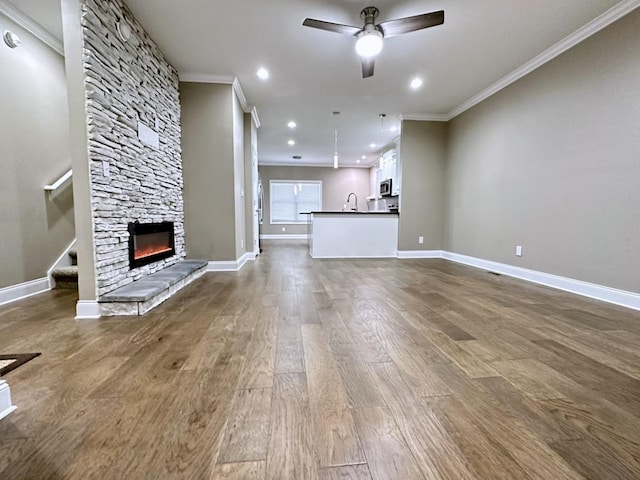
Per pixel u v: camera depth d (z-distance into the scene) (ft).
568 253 9.98
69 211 10.86
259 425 3.59
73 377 4.67
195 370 4.89
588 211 9.28
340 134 21.04
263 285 10.85
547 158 10.71
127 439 3.36
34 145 9.53
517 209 12.19
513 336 6.27
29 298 9.07
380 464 3.05
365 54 8.68
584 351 5.58
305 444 3.30
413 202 17.75
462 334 6.38
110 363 5.13
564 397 4.17
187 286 10.67
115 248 8.11
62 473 2.92
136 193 9.12
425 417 3.76
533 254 11.46
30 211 9.41
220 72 12.07
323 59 11.00
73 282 10.19
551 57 10.39
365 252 18.42
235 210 13.28
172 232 11.76
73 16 6.82
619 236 8.43
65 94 10.60
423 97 14.61
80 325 6.91
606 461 3.08
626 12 8.09
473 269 14.17
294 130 20.04
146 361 5.20
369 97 14.61
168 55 10.81
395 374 4.78
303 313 7.76
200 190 13.00
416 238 18.01
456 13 8.47
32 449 3.22
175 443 3.31
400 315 7.61
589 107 9.16
